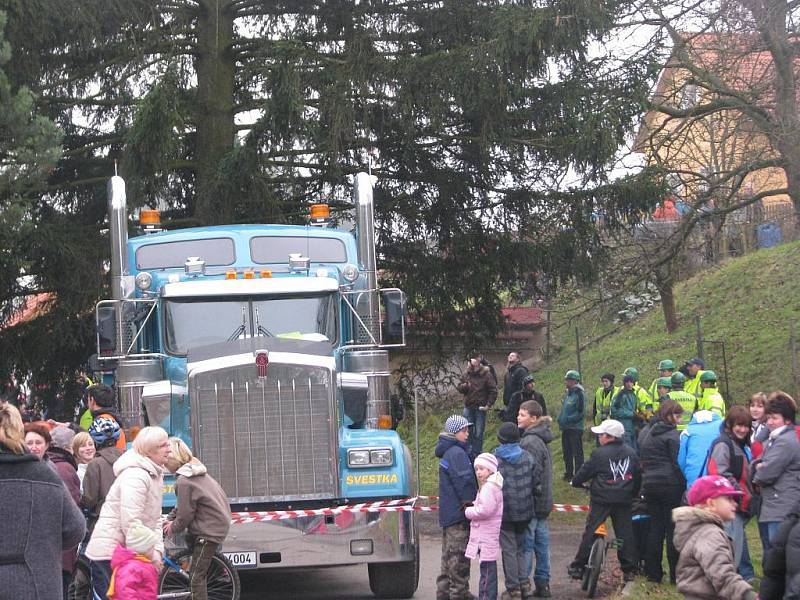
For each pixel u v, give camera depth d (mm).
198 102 24250
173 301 13641
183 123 21906
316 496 12242
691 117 21672
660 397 20797
